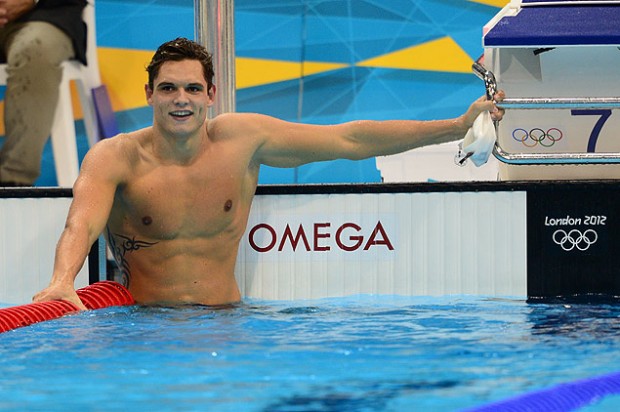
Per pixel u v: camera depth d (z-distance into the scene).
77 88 19.45
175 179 11.72
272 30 20.23
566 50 12.66
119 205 11.87
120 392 6.64
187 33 20.12
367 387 6.82
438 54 19.97
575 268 12.68
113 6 19.91
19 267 12.89
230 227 12.08
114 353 8.02
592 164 12.84
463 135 12.50
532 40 12.19
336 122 20.38
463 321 10.03
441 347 8.32
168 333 9.11
